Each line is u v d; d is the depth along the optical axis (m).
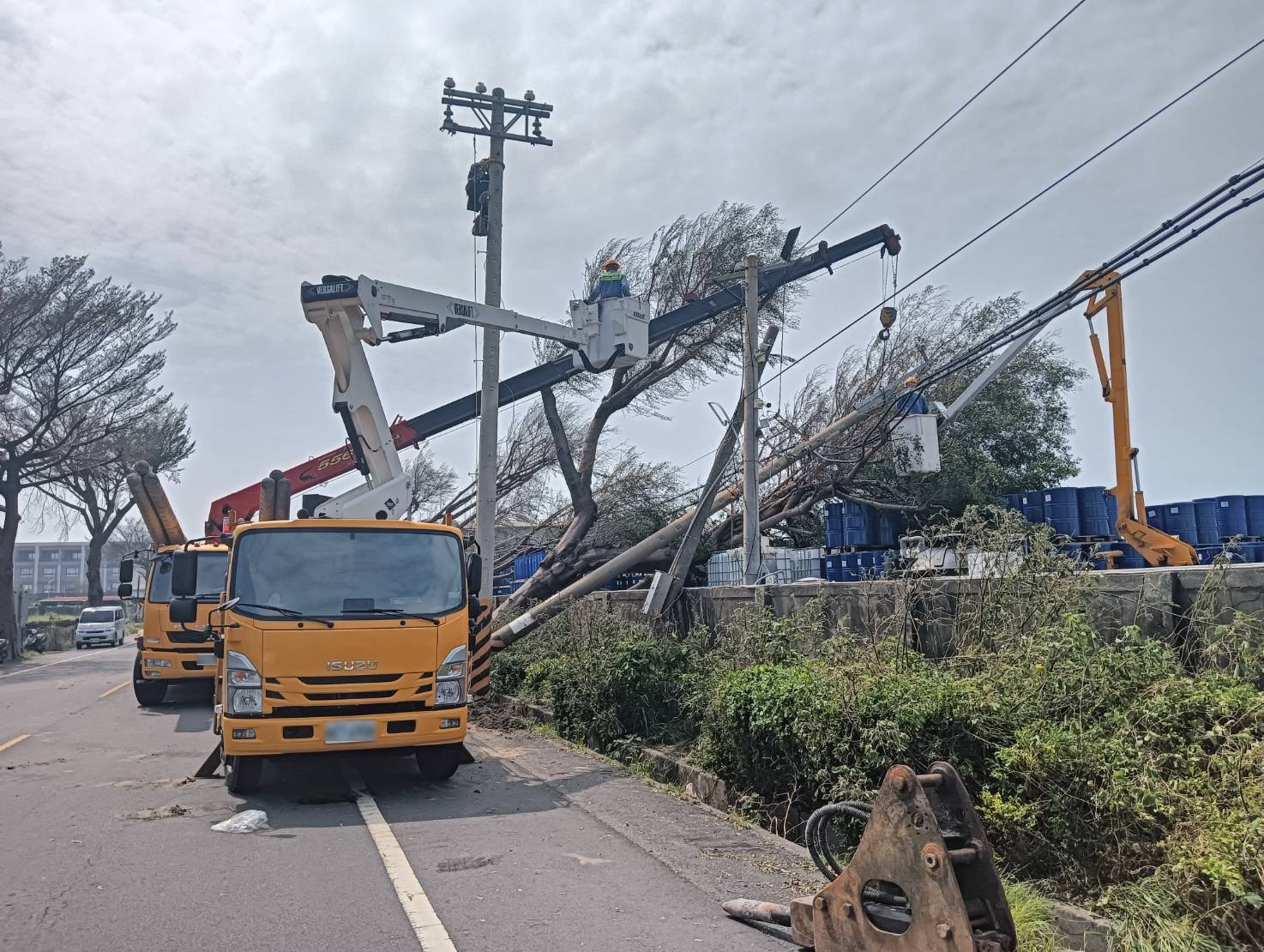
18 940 4.90
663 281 20.20
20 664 33.72
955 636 7.95
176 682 16.34
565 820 7.60
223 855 6.52
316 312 11.53
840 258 17.25
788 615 10.97
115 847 6.72
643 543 15.34
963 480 17.55
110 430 35.16
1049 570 7.32
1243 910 4.16
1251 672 5.49
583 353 13.41
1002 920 3.92
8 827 7.36
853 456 16.69
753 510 13.55
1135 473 12.91
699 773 8.77
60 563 128.00
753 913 5.11
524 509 24.31
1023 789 5.53
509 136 16.17
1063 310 11.12
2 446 34.34
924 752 6.15
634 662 10.77
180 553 9.41
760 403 14.10
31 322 32.50
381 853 6.56
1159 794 4.81
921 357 17.88
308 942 4.87
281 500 10.35
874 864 4.07
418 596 8.47
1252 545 12.16
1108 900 4.77
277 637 7.83
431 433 16.77
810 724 6.93
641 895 5.64
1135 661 5.83
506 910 5.37
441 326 12.44
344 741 7.84
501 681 15.46
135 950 4.76
